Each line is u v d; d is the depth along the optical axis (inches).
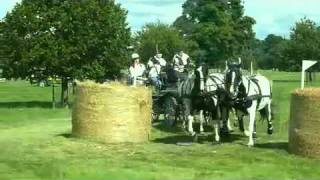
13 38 1461.6
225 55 3494.1
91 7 1454.2
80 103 689.6
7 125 885.8
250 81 655.1
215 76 676.7
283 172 488.7
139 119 678.5
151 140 697.6
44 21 1446.9
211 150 613.6
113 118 668.7
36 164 515.2
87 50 1459.2
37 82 1508.4
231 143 668.1
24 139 690.8
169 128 815.7
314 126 565.0
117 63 1510.8
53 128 831.7
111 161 539.5
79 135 693.3
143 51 3031.5
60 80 1534.2
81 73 1443.2
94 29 1464.1
